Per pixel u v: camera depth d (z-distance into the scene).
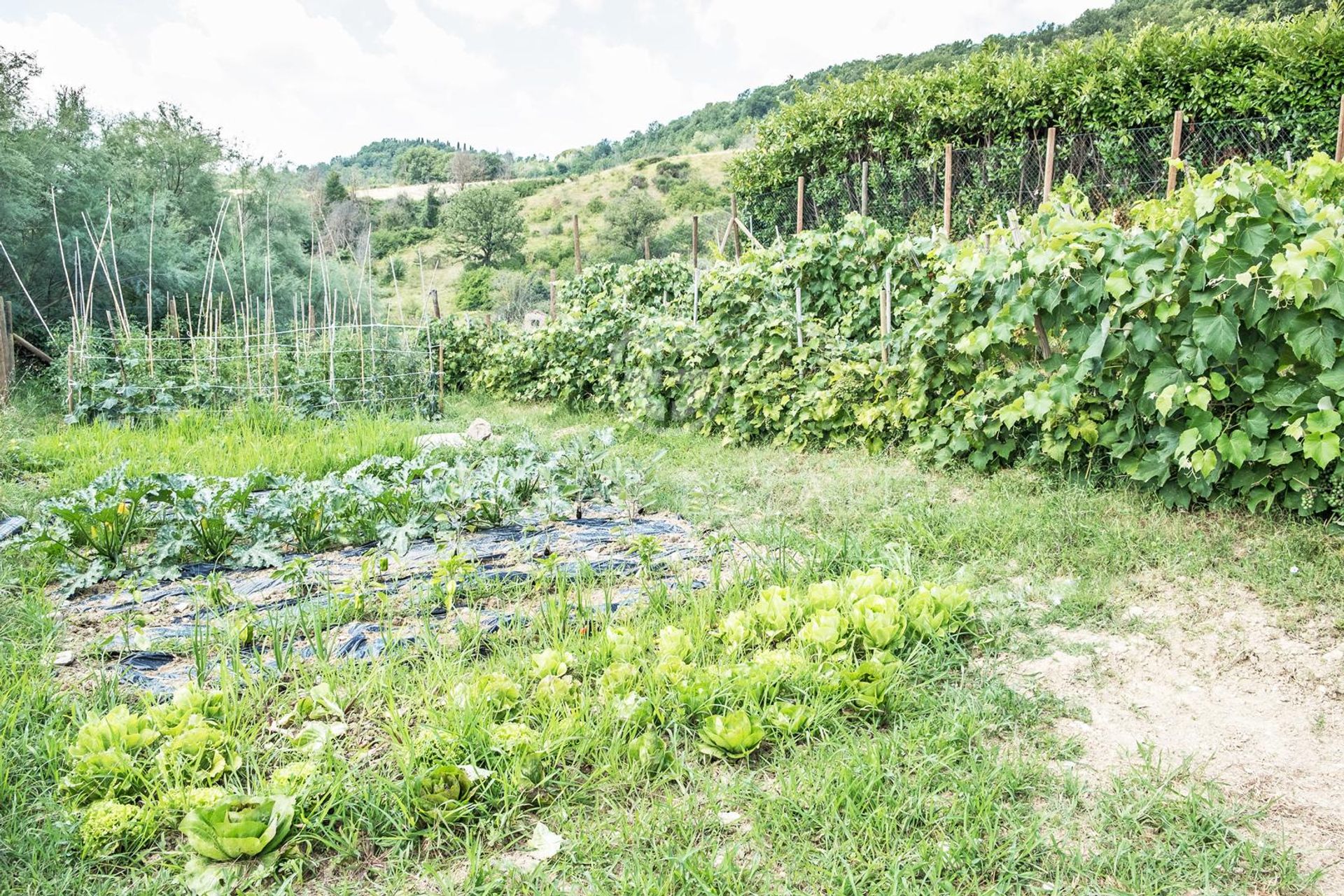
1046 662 3.38
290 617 3.75
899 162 13.55
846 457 6.80
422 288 14.23
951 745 2.73
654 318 9.50
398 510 5.22
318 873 2.25
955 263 6.13
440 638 3.57
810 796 2.46
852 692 2.98
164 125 18.36
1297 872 2.15
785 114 15.02
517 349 12.79
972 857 2.21
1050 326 5.37
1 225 13.09
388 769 2.61
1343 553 3.96
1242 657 3.32
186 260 16.14
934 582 3.96
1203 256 4.34
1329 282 4.03
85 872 2.19
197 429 8.94
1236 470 4.56
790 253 8.20
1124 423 4.98
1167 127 11.02
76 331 10.94
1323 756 2.71
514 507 5.49
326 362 11.44
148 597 4.28
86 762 2.48
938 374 6.20
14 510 5.93
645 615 3.77
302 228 21.34
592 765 2.69
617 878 2.19
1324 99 9.86
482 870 2.18
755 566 4.16
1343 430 4.22
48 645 3.51
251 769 2.62
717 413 8.25
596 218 58.25
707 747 2.71
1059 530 4.57
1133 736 2.87
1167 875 2.15
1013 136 12.52
